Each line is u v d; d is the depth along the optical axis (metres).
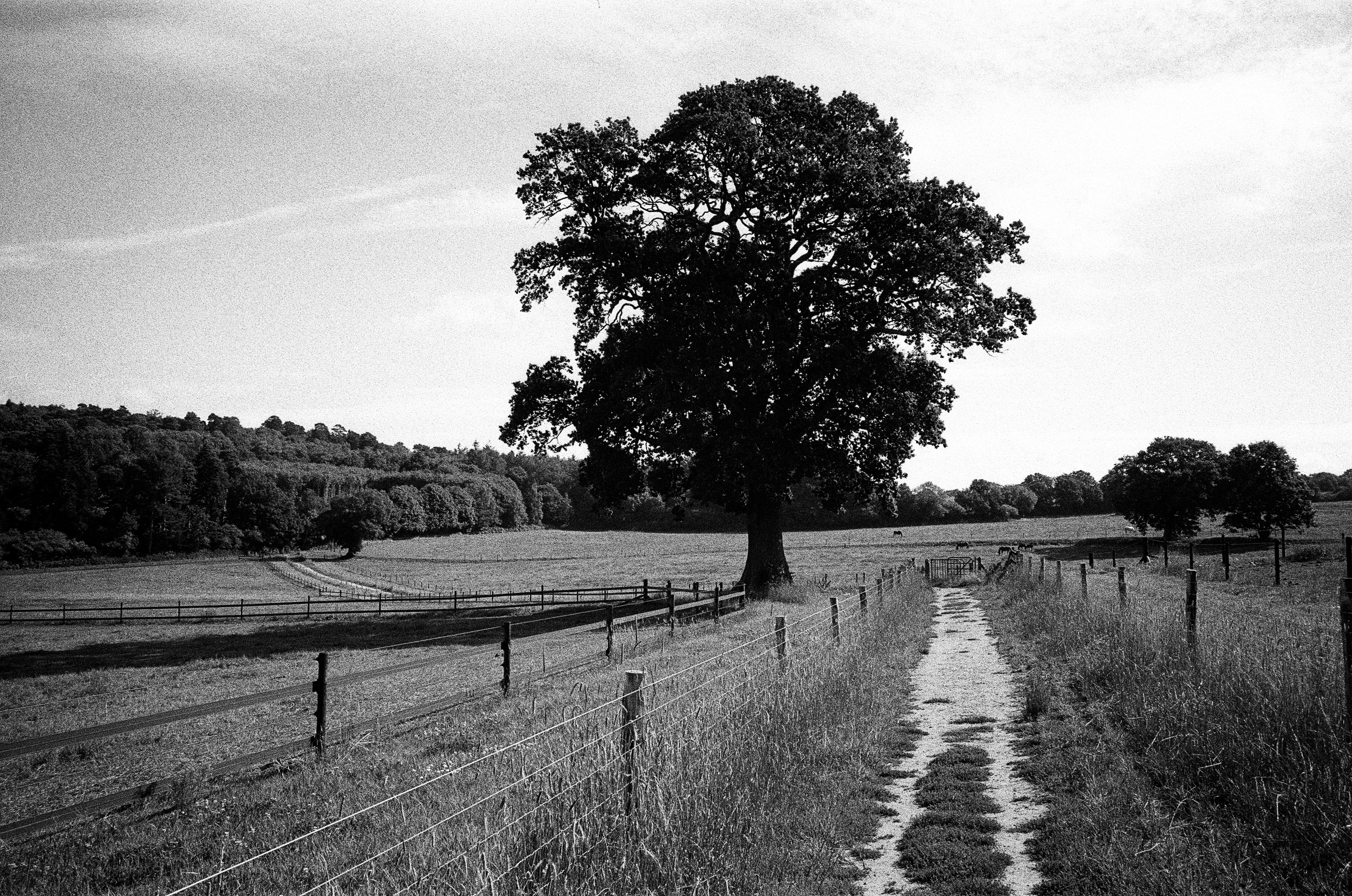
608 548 122.75
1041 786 7.88
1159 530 96.81
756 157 33.62
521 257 35.56
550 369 37.66
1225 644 10.30
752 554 39.38
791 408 35.75
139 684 21.02
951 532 125.38
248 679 20.91
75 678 22.95
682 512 39.41
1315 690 7.64
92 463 117.38
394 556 120.81
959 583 43.56
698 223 34.56
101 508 116.44
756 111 34.56
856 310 34.09
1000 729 10.20
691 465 36.88
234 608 52.62
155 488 119.38
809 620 20.67
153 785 8.35
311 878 5.93
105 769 11.21
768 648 12.93
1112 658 11.76
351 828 7.11
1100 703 10.38
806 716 9.40
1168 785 7.19
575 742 8.23
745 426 33.53
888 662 14.81
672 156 34.16
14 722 16.38
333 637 32.78
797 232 35.75
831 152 33.94
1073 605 17.98
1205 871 5.59
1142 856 5.89
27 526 111.06
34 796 10.03
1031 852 6.42
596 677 15.09
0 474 110.38
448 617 40.41
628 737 6.36
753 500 39.34
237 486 131.62
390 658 23.11
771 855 6.12
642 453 36.94
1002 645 17.16
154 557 115.38
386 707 14.41
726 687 10.05
